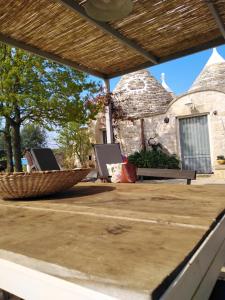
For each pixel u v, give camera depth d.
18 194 1.35
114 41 4.21
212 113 9.34
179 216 0.84
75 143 12.66
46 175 1.31
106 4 2.77
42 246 0.62
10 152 9.47
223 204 1.03
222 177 8.59
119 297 0.42
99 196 1.37
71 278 0.48
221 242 0.80
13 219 0.94
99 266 0.49
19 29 3.68
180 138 10.04
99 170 4.12
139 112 11.54
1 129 9.35
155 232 0.68
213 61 11.62
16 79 7.77
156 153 9.87
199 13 3.57
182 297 0.47
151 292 0.39
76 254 0.55
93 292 0.45
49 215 0.97
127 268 0.47
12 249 0.61
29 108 8.33
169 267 0.47
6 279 0.60
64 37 3.98
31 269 0.55
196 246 0.58
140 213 0.91
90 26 3.73
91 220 0.85
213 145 9.34
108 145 4.46
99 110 8.43
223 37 4.11
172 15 3.56
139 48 4.36
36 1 3.11
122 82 12.22
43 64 7.73
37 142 18.27
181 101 9.88
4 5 3.15
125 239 0.63
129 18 3.57
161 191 1.46
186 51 4.61
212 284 0.64
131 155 9.98
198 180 7.96
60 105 7.90
